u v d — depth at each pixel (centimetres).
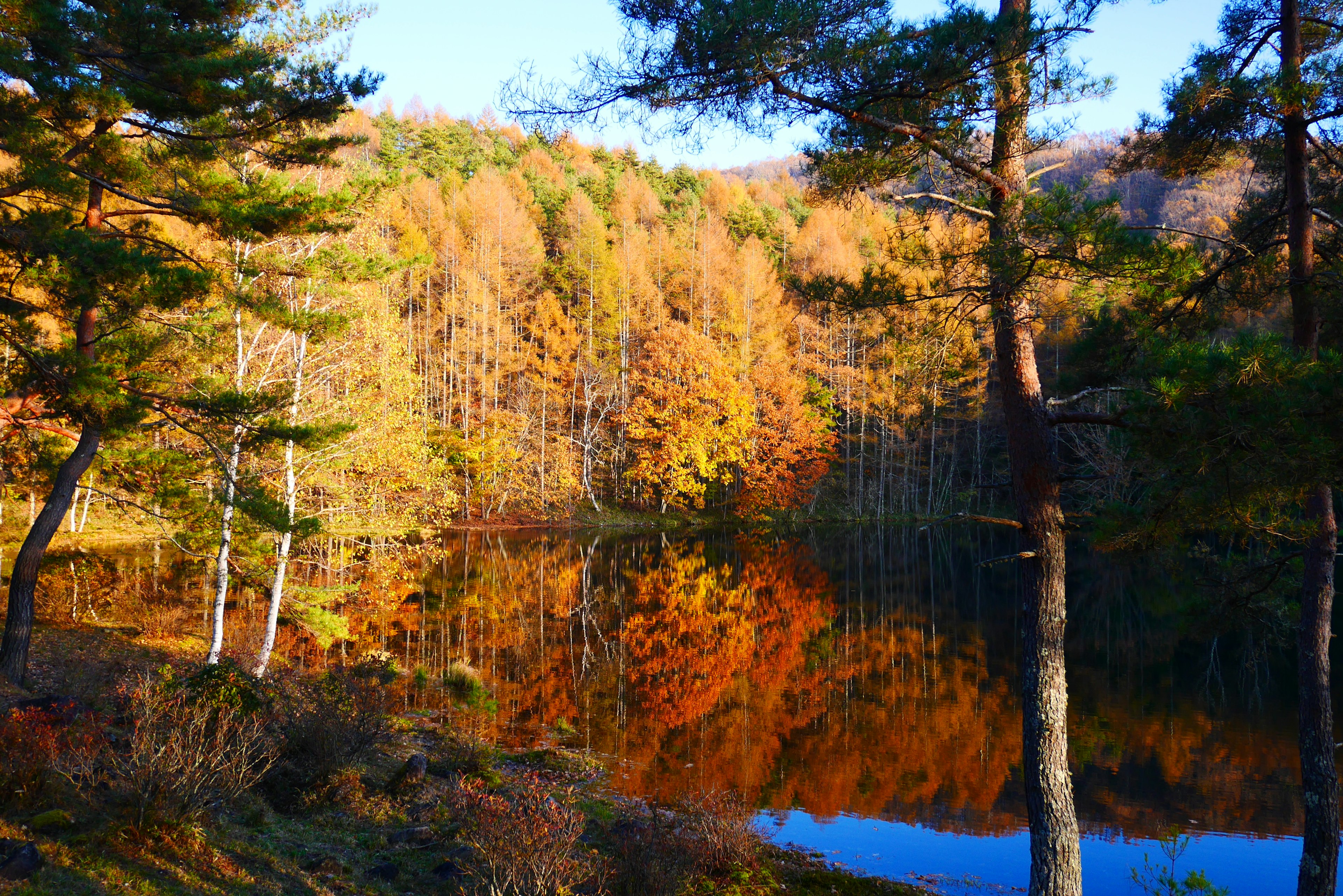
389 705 1033
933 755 1180
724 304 5075
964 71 539
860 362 4716
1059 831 585
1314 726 643
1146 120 776
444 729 1166
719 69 538
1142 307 657
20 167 780
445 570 2934
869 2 538
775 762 1146
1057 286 589
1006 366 615
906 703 1436
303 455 1311
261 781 706
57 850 452
